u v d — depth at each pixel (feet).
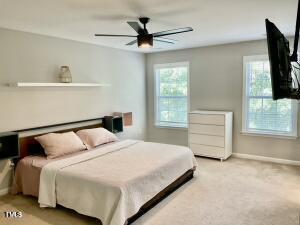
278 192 11.68
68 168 10.41
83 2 8.55
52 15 9.96
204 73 18.35
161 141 21.12
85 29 12.37
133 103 20.06
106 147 13.88
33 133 13.08
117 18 10.57
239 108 17.16
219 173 14.32
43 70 13.43
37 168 10.89
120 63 18.58
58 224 9.37
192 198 11.21
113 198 8.62
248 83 16.76
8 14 9.75
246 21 11.35
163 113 21.02
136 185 9.25
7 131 11.99
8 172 12.16
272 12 10.03
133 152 12.88
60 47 14.26
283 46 7.19
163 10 9.62
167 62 20.02
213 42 16.57
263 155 16.60
